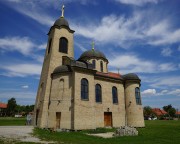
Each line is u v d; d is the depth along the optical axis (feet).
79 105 86.53
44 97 92.68
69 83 90.58
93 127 88.79
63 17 118.21
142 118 112.88
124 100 115.14
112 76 114.42
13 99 349.61
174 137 65.00
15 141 47.29
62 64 104.83
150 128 102.94
